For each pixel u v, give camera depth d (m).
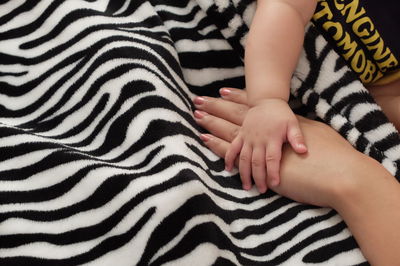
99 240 0.76
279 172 0.83
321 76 0.94
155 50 0.93
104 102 0.88
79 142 0.87
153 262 0.73
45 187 0.80
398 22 0.94
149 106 0.85
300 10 0.92
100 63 0.90
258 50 0.90
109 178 0.78
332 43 0.96
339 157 0.80
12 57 0.99
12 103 0.95
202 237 0.74
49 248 0.76
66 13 0.99
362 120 0.91
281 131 0.84
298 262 0.77
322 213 0.82
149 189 0.76
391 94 0.99
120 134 0.85
